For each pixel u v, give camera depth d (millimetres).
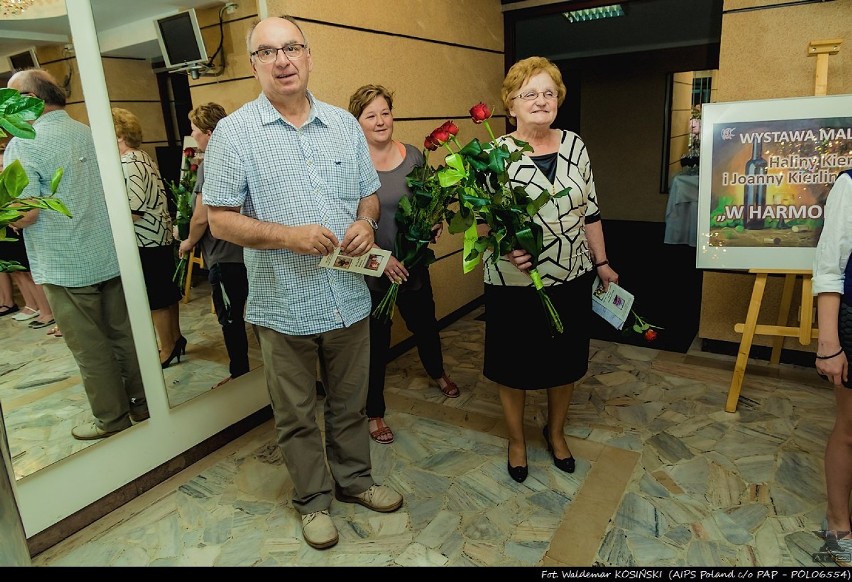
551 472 2207
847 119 2234
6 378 1753
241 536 1924
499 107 4414
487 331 2107
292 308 1697
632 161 7656
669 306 4199
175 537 1929
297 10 2541
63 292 1868
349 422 1959
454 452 2383
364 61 2967
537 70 1850
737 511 1937
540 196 1737
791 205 2340
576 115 7832
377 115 2271
